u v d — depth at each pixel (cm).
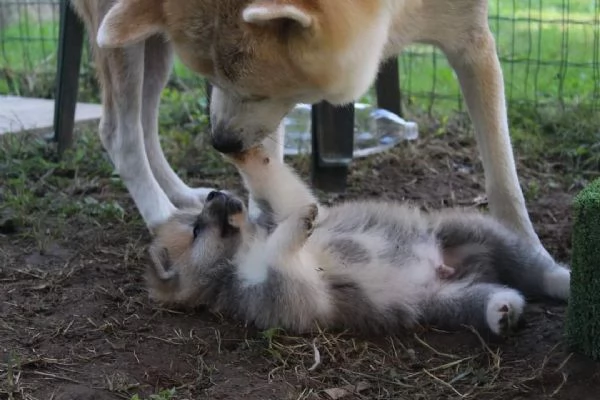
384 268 129
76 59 181
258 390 116
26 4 271
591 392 115
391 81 192
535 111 202
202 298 131
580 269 118
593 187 120
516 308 124
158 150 160
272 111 124
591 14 249
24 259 144
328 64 119
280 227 126
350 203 140
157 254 136
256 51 118
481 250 134
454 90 227
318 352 121
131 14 122
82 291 135
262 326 126
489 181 140
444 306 127
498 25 237
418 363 121
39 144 184
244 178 135
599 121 195
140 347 123
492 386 116
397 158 183
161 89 159
